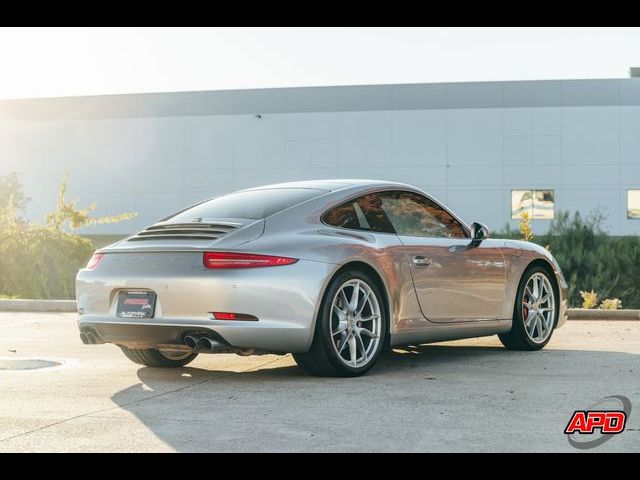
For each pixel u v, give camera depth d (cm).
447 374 525
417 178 3356
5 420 387
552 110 3306
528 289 661
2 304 1196
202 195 3525
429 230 588
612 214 3297
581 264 2025
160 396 451
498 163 3322
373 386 477
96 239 3616
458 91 3331
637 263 2011
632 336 777
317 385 483
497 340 744
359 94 3384
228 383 495
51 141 3678
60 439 350
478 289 607
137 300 498
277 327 480
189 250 485
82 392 466
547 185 3312
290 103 3438
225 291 471
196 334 479
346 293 522
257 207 529
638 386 471
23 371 555
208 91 3512
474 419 382
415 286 556
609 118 3291
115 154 3606
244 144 3481
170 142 3556
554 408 407
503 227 3316
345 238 523
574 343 716
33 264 1623
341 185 563
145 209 3581
